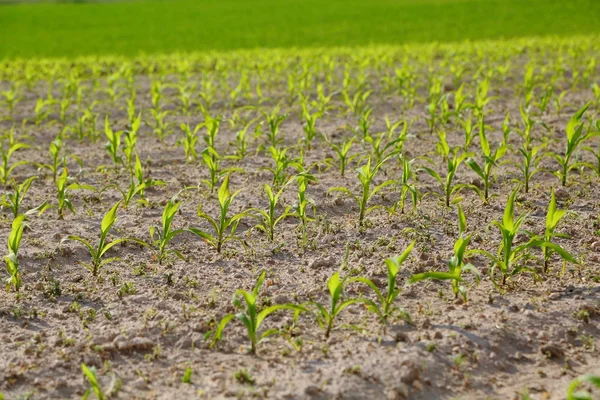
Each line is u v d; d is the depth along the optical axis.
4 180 3.74
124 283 2.94
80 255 3.13
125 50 11.64
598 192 3.49
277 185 3.60
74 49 11.84
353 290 2.90
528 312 2.76
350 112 5.12
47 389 2.54
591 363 2.63
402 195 3.35
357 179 3.72
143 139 4.51
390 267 2.69
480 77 6.65
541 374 2.59
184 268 3.04
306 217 3.28
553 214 2.90
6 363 2.61
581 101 5.18
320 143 4.30
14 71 7.73
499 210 3.38
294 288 2.92
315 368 2.58
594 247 3.10
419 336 2.68
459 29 13.42
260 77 6.72
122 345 2.65
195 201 3.53
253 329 2.62
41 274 3.01
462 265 2.77
